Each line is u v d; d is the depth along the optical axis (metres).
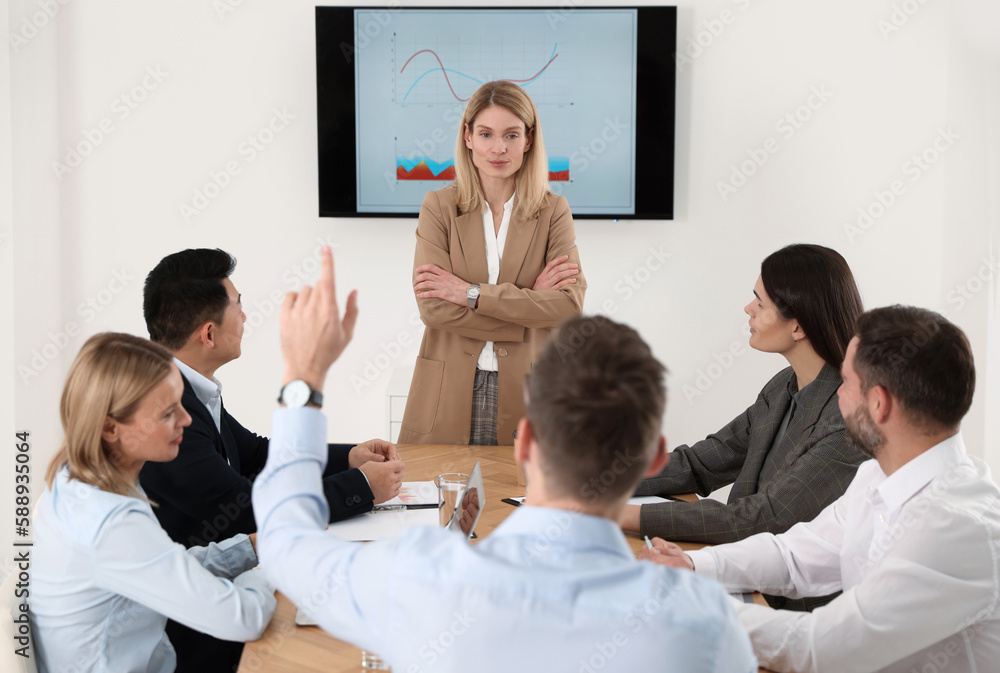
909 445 1.20
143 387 1.27
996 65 3.42
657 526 1.63
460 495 1.54
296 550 0.84
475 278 2.60
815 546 1.46
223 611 1.20
